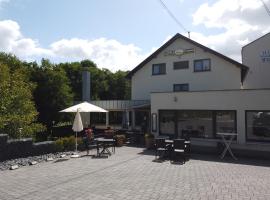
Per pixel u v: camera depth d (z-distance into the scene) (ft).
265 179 37.37
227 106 60.03
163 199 29.14
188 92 64.64
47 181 36.01
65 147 58.59
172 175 39.50
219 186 33.94
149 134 66.33
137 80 98.17
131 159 51.57
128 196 30.14
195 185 34.35
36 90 98.22
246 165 47.01
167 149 53.52
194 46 88.33
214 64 85.30
